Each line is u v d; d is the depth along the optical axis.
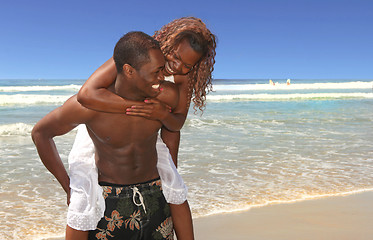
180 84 2.05
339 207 3.95
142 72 1.63
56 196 4.20
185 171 5.30
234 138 8.27
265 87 46.59
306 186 4.64
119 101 1.72
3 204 3.87
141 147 1.88
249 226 3.42
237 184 4.69
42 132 1.90
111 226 1.88
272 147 7.23
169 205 2.12
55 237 3.12
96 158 1.94
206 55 2.02
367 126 10.55
